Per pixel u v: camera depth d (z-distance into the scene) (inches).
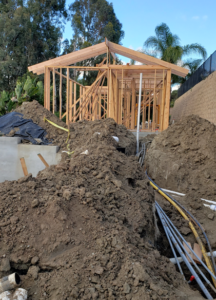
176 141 258.8
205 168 232.5
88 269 93.8
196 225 194.5
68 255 98.1
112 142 233.0
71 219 110.2
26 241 99.3
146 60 390.3
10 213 107.1
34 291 90.1
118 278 94.5
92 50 386.0
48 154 229.6
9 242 99.2
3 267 93.4
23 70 992.2
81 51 388.5
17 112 276.2
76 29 1189.1
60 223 105.8
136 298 87.8
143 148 308.3
